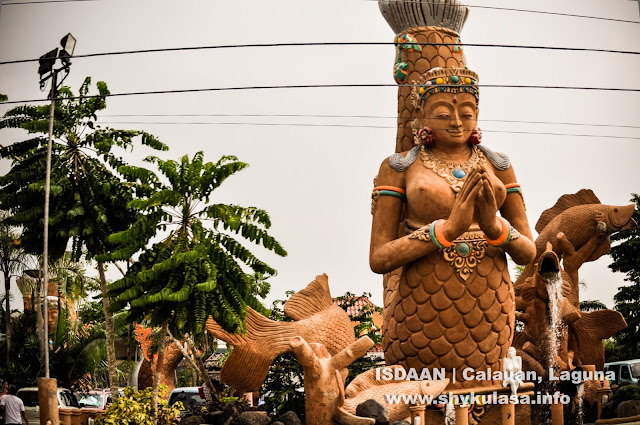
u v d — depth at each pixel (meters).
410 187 13.39
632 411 15.62
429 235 12.71
